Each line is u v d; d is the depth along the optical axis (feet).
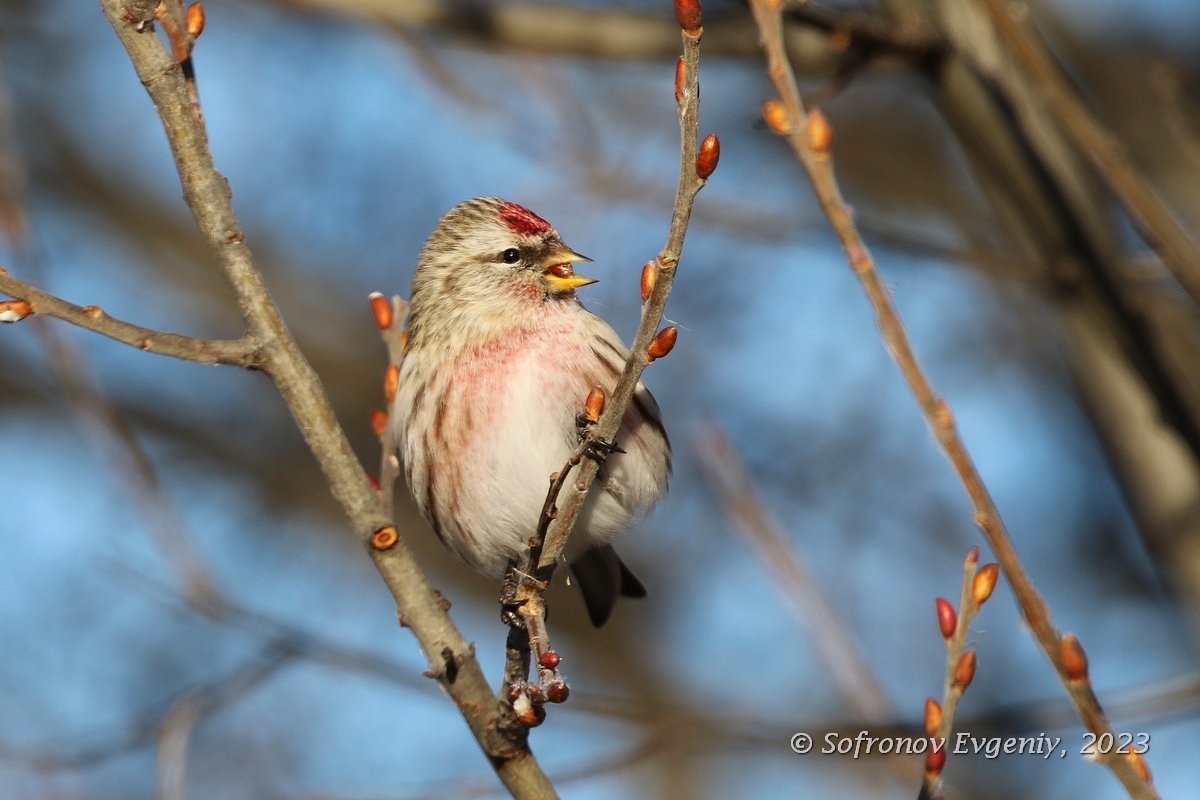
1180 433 24.63
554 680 16.80
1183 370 27.02
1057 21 45.01
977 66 26.17
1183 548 26.68
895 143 49.34
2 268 15.88
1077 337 27.22
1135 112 42.42
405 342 26.02
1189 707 23.93
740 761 42.83
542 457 23.48
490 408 23.76
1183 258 20.49
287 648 27.22
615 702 28.58
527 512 23.67
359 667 27.50
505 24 30.37
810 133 14.20
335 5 31.12
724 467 22.86
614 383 23.99
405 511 48.16
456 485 24.04
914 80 29.14
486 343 24.26
